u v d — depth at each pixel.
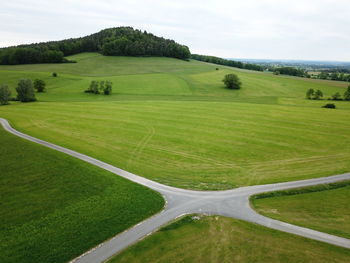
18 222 24.62
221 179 33.75
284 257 20.48
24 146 43.88
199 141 48.25
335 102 89.88
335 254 20.69
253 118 64.69
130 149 44.03
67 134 51.59
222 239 22.53
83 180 32.47
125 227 24.17
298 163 38.78
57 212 26.16
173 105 79.81
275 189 30.97
